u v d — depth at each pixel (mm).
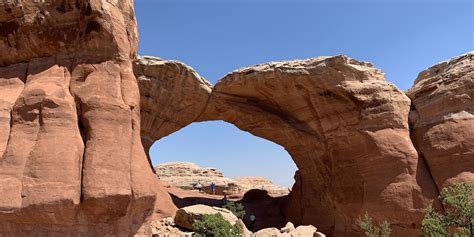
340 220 23406
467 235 14156
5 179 11383
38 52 13484
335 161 24125
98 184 11586
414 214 19078
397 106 21781
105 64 13211
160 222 20391
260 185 50281
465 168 18656
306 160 27469
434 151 19891
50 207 11109
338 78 22859
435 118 20688
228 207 26766
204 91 26578
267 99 27141
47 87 12578
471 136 19000
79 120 12688
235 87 26281
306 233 20312
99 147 12086
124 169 12258
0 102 12617
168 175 51312
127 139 12758
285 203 30625
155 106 26062
